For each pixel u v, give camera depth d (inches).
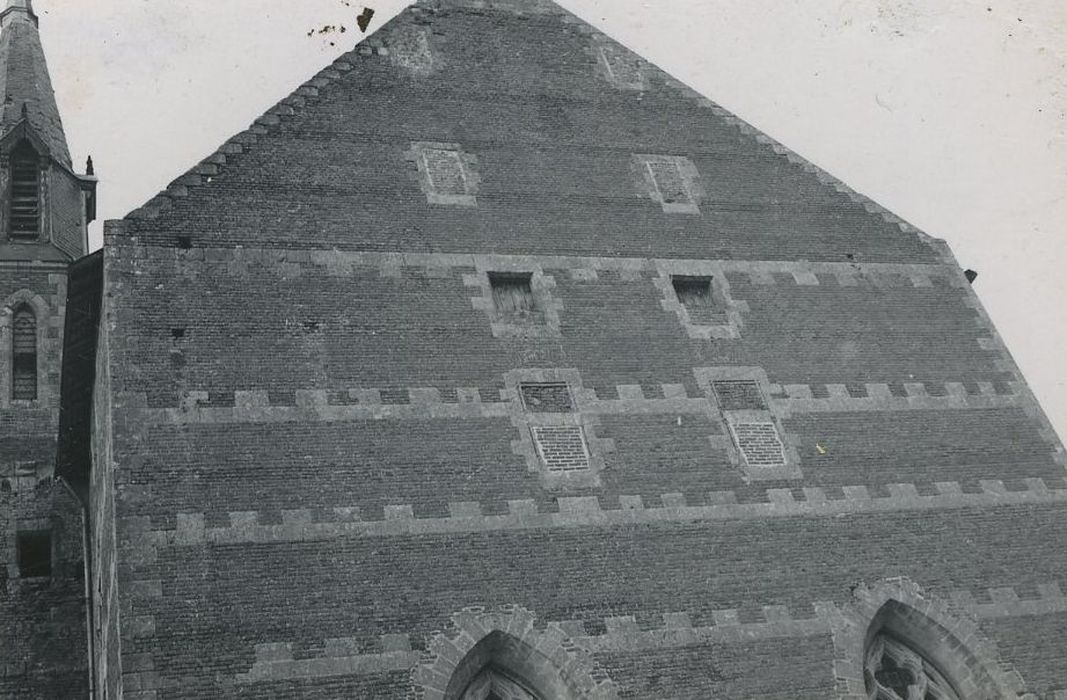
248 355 778.2
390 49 977.5
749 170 1005.8
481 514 750.5
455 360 817.5
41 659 1002.7
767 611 761.0
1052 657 794.2
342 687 668.1
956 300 973.2
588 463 793.6
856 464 848.9
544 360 836.6
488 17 1032.8
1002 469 877.8
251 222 842.2
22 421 1120.8
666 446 817.5
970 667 781.9
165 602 669.9
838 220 995.9
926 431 882.1
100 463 895.7
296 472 736.3
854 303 943.7
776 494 815.7
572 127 983.6
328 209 868.0
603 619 730.8
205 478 719.1
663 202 959.6
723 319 903.7
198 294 795.4
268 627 676.7
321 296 820.6
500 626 711.7
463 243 882.1
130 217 816.3
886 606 786.2
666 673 722.2
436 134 940.0
